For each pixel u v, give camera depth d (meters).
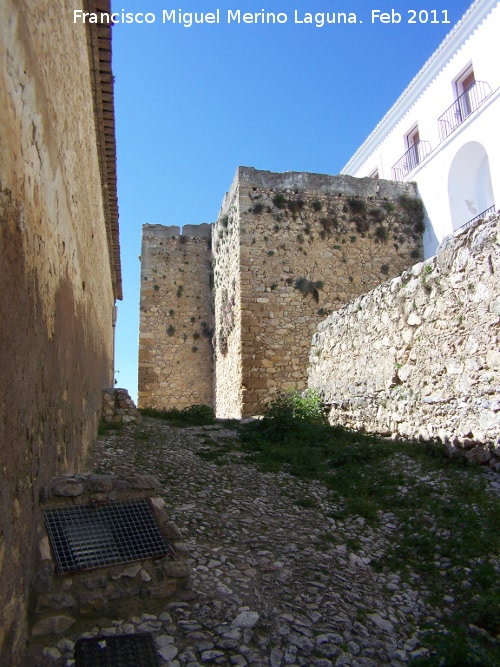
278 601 4.25
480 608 4.21
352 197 19.14
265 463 8.67
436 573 4.90
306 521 6.16
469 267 7.86
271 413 12.14
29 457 3.44
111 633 3.51
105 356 13.91
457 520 5.77
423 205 19.44
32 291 3.44
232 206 19.12
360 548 5.47
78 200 6.13
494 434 7.06
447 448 7.90
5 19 2.71
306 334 17.56
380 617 4.16
